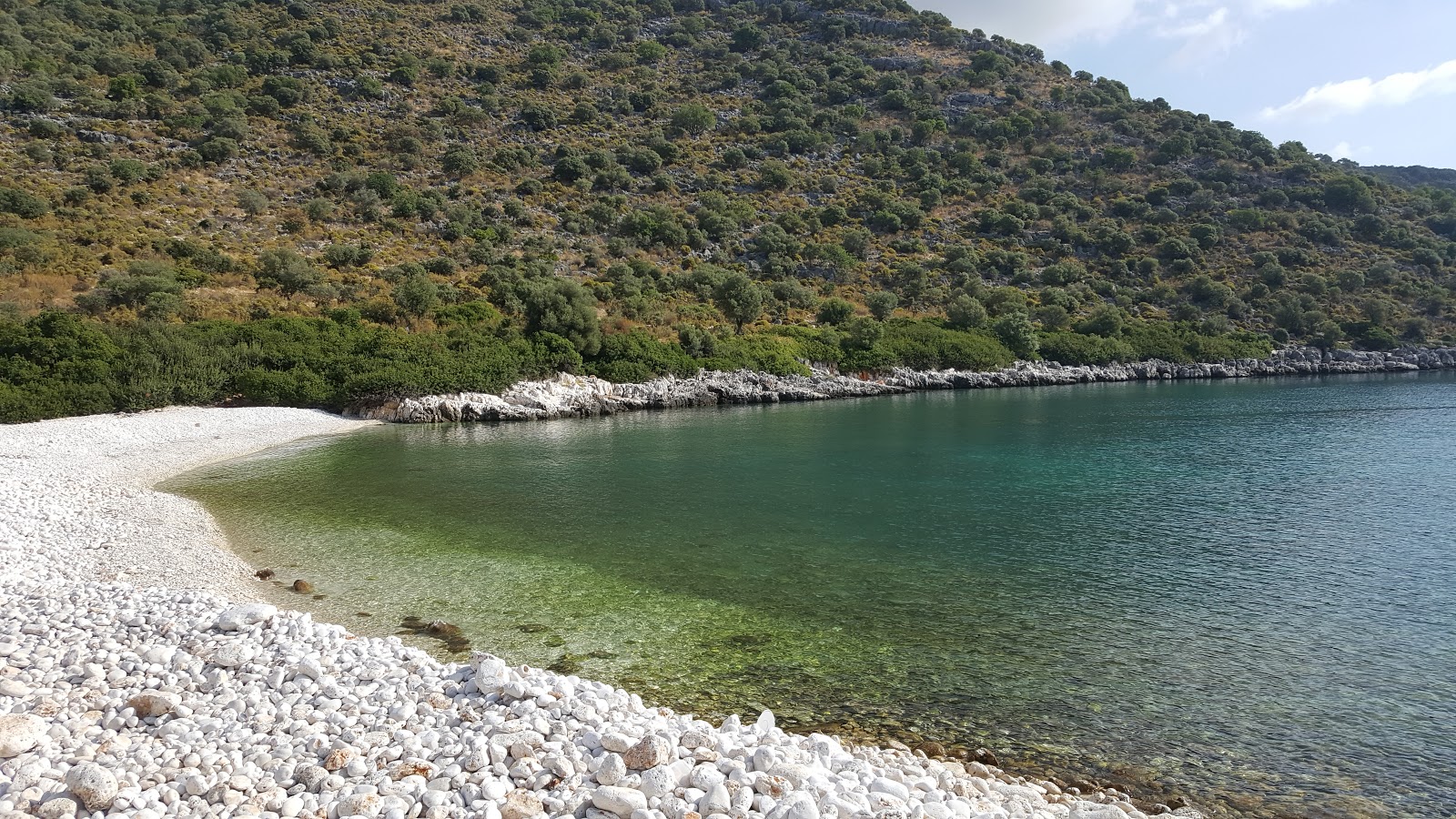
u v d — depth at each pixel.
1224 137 132.12
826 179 114.12
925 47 160.12
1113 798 8.34
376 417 44.91
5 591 13.15
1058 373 73.12
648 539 19.38
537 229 89.94
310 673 9.56
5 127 84.81
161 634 10.95
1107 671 11.62
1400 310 88.62
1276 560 17.12
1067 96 143.75
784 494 24.78
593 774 7.21
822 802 6.78
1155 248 102.94
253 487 25.38
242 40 120.88
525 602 14.72
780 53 154.50
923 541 19.08
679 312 69.81
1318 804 8.30
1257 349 81.44
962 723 10.12
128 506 21.67
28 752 7.45
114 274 55.06
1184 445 34.16
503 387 49.22
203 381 42.81
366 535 19.52
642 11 167.25
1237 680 11.26
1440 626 13.14
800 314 77.94
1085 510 22.34
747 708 10.54
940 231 106.25
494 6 155.12
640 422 45.34
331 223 80.50
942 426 42.28
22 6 112.81
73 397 37.59
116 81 97.56
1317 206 113.75
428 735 7.99
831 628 13.46
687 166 115.12
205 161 88.44
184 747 7.74
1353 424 40.19
